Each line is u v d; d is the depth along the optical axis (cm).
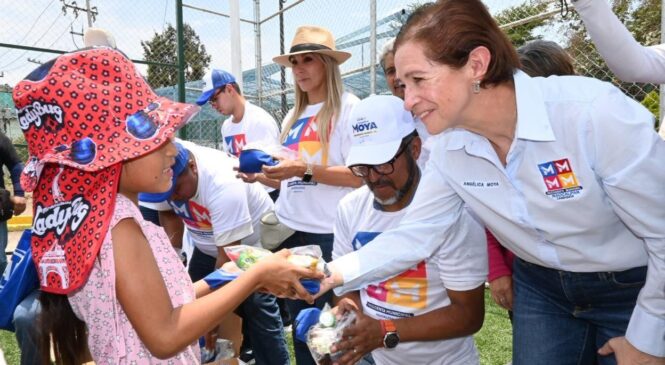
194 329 128
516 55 132
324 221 280
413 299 192
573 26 402
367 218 204
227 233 269
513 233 154
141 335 125
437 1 129
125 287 122
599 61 391
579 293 158
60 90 120
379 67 523
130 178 129
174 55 761
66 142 122
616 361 157
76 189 125
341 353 163
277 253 155
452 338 178
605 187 129
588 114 125
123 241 123
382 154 180
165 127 127
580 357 171
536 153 134
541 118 129
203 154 278
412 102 129
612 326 158
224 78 384
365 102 190
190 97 786
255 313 288
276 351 294
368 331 166
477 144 143
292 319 266
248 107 395
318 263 158
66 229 124
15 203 420
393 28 504
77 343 140
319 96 296
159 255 142
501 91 131
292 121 308
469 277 174
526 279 179
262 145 277
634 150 121
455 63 124
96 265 125
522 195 143
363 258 175
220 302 133
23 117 127
